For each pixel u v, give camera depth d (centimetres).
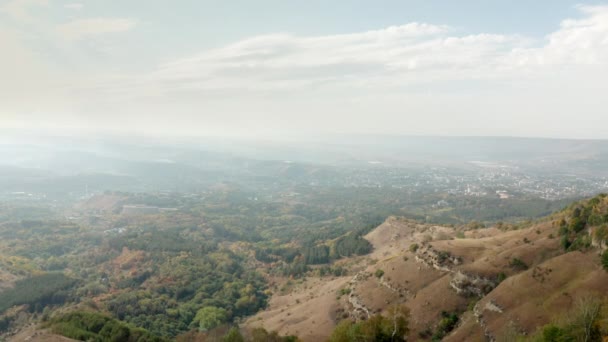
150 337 10806
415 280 11194
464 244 11794
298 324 12475
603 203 9438
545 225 11306
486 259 10188
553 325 6197
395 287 11406
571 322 6128
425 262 11550
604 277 7438
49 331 10738
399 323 8181
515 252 9956
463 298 9556
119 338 10450
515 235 11788
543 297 7719
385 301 11169
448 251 11219
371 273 13188
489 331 7788
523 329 7269
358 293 12238
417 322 9494
